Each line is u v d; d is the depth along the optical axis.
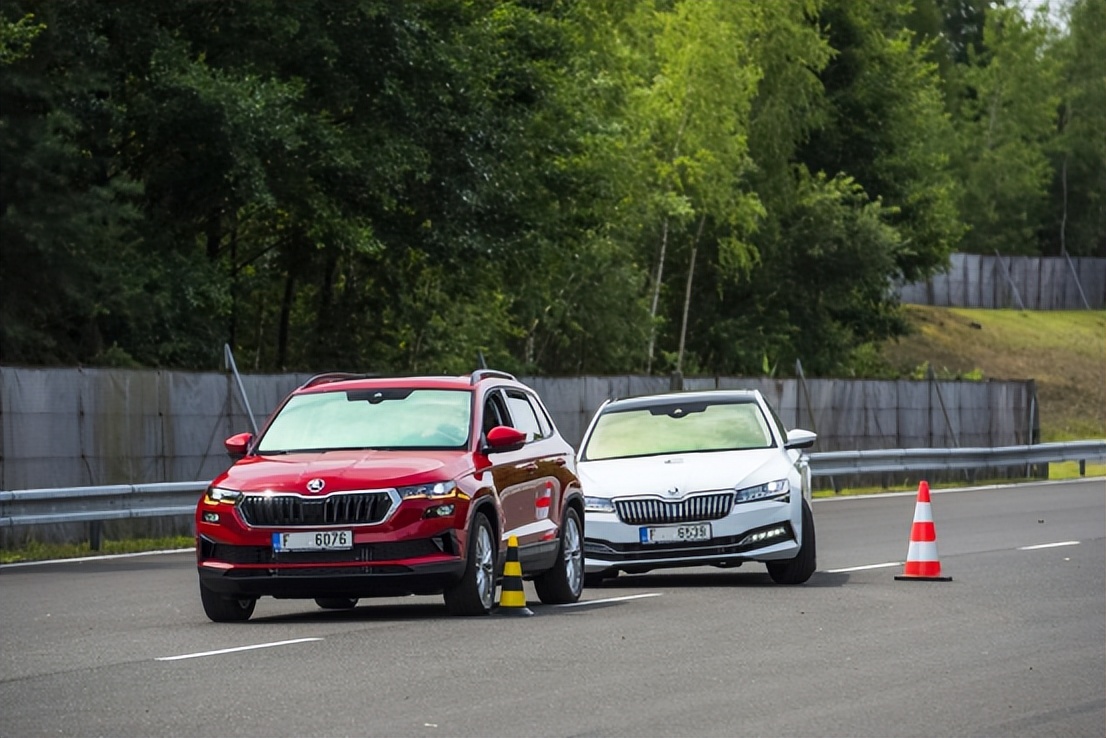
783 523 49.25
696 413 54.56
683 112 174.12
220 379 80.19
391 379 44.16
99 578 55.34
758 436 53.38
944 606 42.78
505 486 42.12
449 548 39.44
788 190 196.38
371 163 108.81
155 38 102.56
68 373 73.12
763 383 114.12
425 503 39.19
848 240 196.00
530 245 120.94
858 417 122.81
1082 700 28.25
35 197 94.62
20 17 96.56
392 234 116.31
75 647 35.09
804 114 197.75
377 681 29.73
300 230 123.88
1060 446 129.00
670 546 49.47
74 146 96.56
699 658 32.97
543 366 165.62
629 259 173.62
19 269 96.19
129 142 107.56
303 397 43.56
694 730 25.09
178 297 105.00
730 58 173.38
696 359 192.50
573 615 41.19
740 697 28.22
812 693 28.72
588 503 50.09
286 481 39.28
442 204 115.56
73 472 73.06
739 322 194.88
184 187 109.75
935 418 130.38
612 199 141.25
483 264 122.44
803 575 49.94
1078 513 82.69
